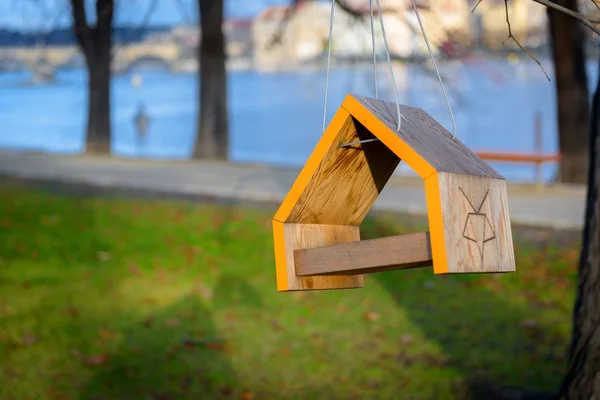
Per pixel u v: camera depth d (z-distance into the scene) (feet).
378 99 11.18
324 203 11.73
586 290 16.85
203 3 68.69
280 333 30.63
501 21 54.24
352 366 27.99
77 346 28.89
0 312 31.17
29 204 45.73
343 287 12.01
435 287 34.32
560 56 56.13
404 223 41.47
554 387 25.23
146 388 26.43
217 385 26.84
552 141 105.09
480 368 27.07
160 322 31.30
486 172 10.53
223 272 36.37
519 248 36.88
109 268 36.42
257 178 55.57
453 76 61.87
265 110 149.79
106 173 57.72
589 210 17.11
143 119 92.07
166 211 44.47
